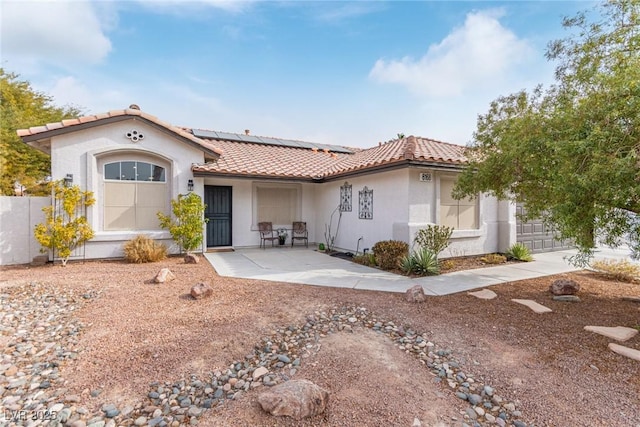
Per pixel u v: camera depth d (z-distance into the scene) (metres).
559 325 4.88
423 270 8.55
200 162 11.55
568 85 5.27
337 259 11.14
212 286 7.13
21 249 9.69
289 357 3.97
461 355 3.97
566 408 2.91
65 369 3.68
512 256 11.04
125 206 10.66
